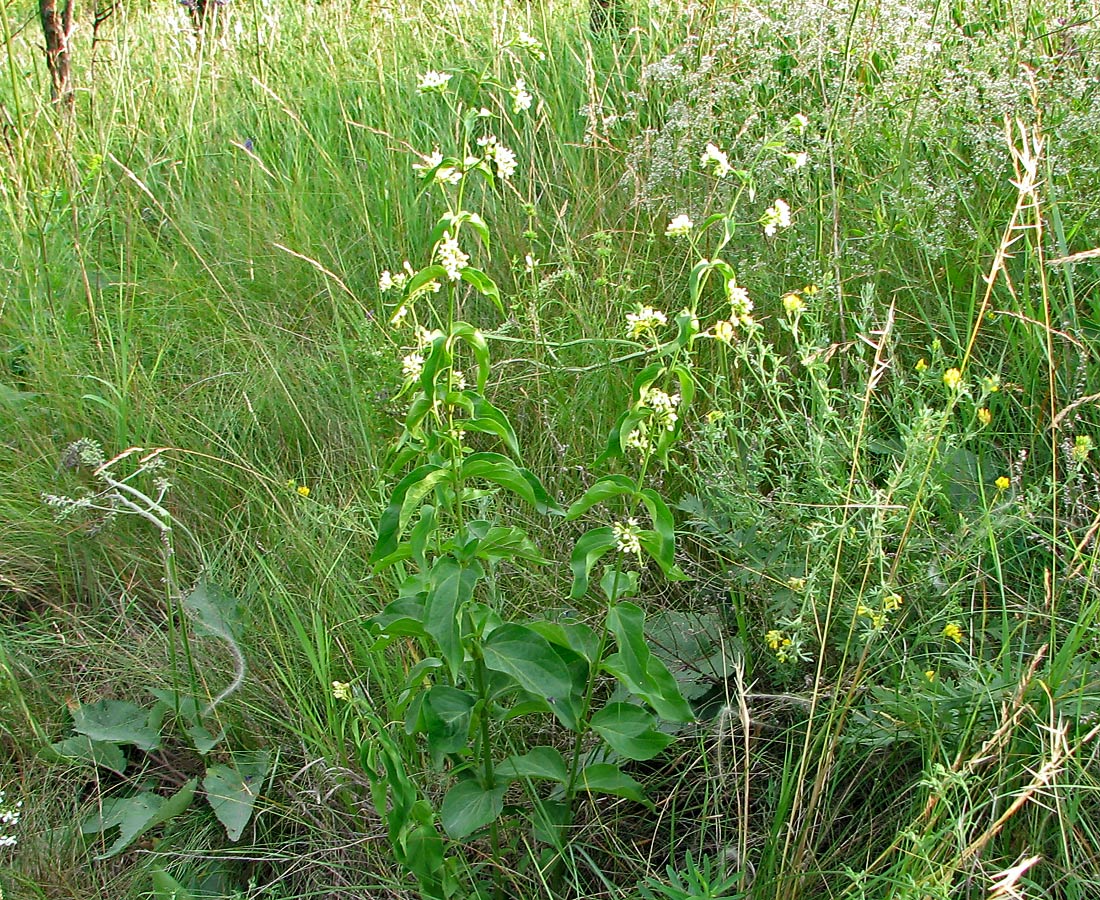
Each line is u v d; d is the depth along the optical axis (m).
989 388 2.25
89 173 4.23
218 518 3.03
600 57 4.85
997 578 2.27
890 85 3.34
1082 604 2.05
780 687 2.30
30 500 3.07
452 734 1.86
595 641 1.96
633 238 3.54
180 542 2.93
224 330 3.70
